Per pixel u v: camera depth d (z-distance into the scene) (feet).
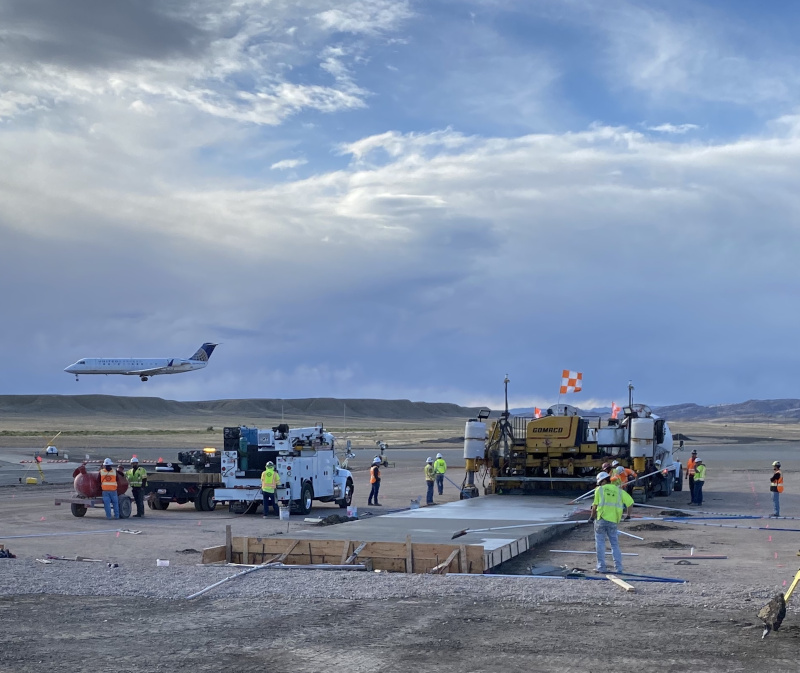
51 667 30.48
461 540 59.36
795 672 29.55
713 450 309.63
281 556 55.21
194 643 33.83
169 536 73.00
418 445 332.80
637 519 85.40
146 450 279.49
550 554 61.77
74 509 91.09
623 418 107.55
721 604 40.65
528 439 104.73
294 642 33.91
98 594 44.01
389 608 40.32
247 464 93.56
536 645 33.24
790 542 68.85
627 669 29.96
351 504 104.99
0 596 43.57
